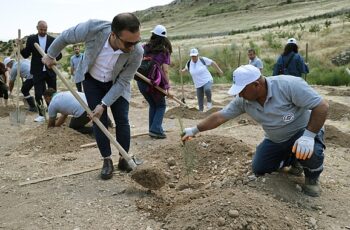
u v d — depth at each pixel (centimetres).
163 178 450
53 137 661
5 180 514
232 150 537
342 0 10169
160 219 395
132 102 1220
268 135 437
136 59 462
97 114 464
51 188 479
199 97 1048
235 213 357
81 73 476
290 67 873
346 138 684
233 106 437
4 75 1074
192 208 380
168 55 683
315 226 379
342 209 416
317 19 6288
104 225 388
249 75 392
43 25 882
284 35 4062
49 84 923
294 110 412
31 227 389
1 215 418
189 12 14700
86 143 666
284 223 367
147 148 650
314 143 425
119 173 516
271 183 441
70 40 458
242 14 11538
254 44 3606
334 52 3134
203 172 512
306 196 439
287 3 11906
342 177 507
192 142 564
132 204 429
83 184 486
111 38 448
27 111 1023
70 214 411
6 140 720
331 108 968
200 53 3469
